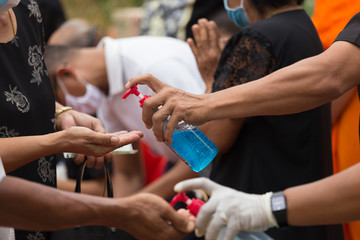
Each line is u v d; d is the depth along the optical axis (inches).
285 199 75.8
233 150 103.5
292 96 85.4
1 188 70.8
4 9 81.4
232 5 107.3
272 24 99.7
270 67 97.9
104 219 76.2
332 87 84.4
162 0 182.7
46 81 96.4
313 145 100.6
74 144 86.7
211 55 116.6
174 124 86.8
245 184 100.0
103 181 152.0
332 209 73.5
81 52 138.6
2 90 85.7
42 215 72.6
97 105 140.5
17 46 89.4
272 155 99.7
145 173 168.6
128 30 247.8
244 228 76.0
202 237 110.4
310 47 100.1
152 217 77.5
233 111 86.7
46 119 94.7
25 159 85.2
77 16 360.8
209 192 79.1
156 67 129.6
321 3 135.4
